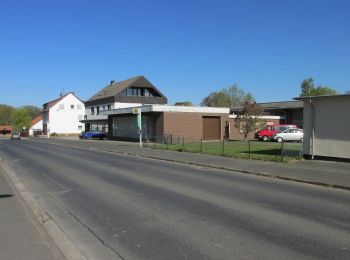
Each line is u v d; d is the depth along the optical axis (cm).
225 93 8606
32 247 634
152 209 971
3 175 1633
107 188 1312
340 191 1264
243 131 4606
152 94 7450
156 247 672
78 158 2567
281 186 1356
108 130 5922
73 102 9769
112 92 7375
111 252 657
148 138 4759
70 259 616
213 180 1498
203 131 4709
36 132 10256
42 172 1814
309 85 9194
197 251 644
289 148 2889
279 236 723
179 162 2236
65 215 938
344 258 601
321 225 802
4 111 14725
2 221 805
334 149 2048
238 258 605
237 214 906
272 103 6212
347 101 1986
